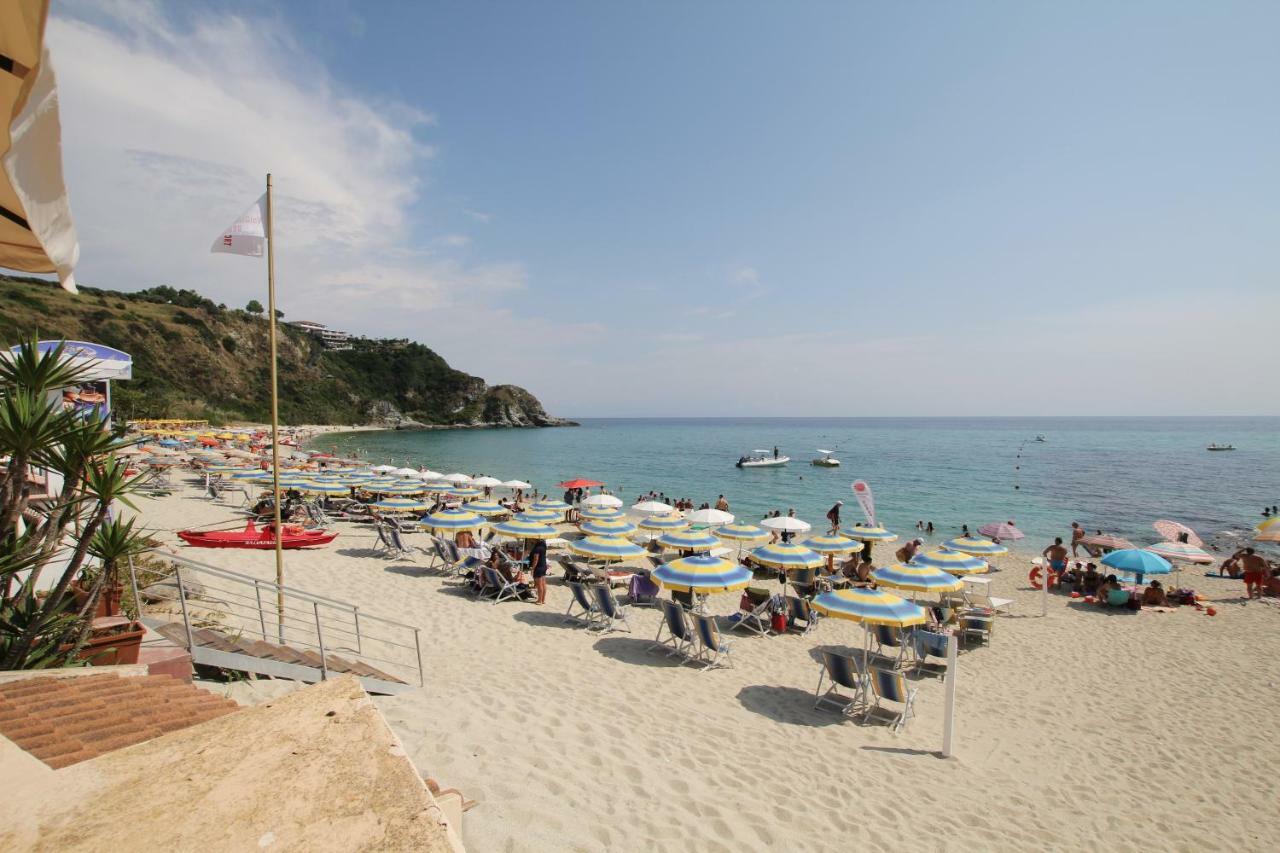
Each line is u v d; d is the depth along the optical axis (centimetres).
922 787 632
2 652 459
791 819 530
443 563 1459
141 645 584
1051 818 600
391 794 132
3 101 140
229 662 604
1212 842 585
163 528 1623
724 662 964
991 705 888
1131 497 3791
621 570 1509
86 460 471
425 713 632
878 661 1024
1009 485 4384
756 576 1609
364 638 905
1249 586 1582
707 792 551
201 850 115
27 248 208
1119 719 862
